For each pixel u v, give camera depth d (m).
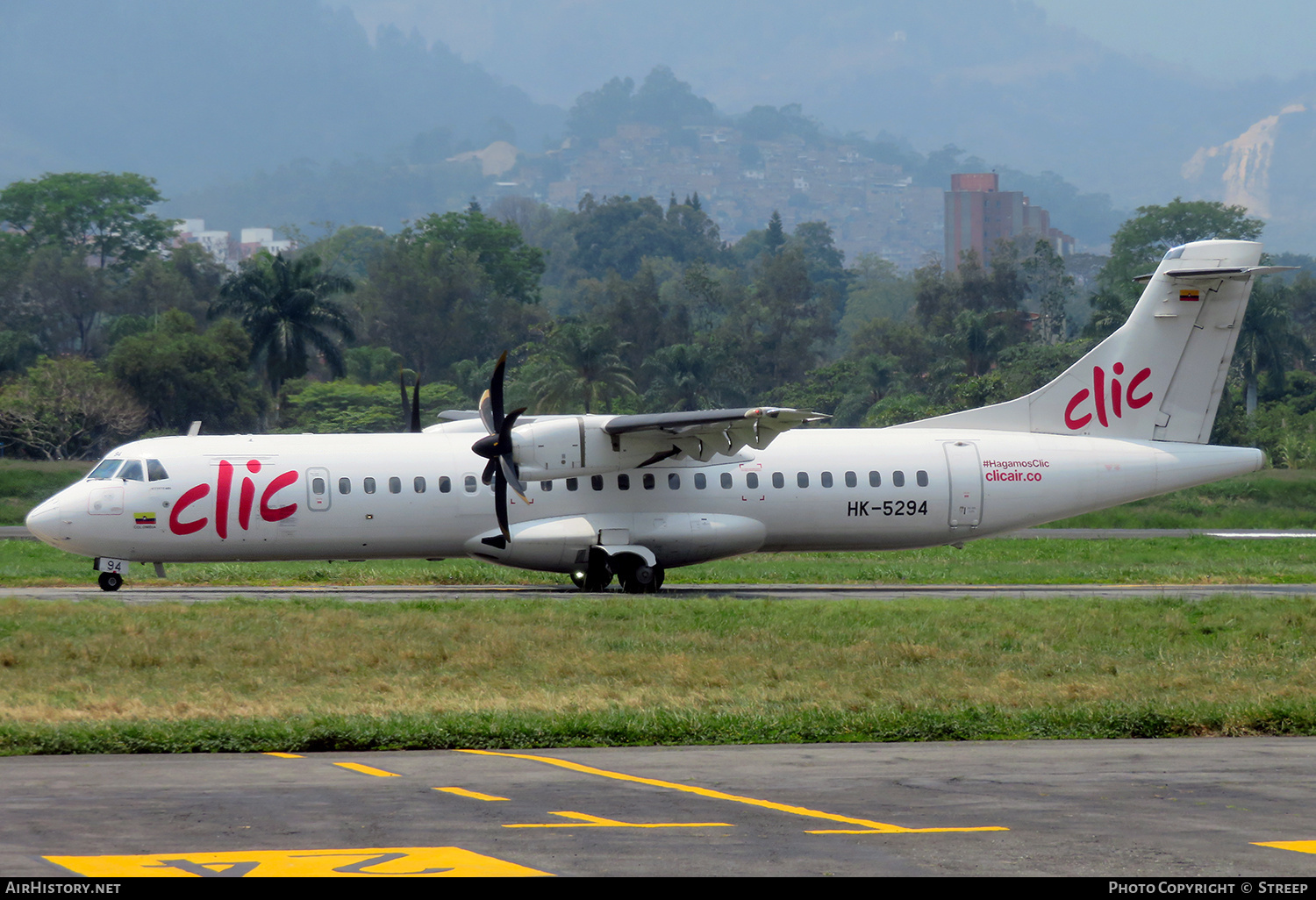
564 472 94.94
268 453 96.75
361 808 34.25
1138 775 39.34
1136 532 186.00
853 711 53.03
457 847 30.19
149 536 93.50
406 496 96.75
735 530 100.94
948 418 108.12
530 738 46.03
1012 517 105.19
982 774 39.69
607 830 31.88
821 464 102.94
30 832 31.38
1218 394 108.81
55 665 63.62
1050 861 29.34
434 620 76.94
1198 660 68.00
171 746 44.09
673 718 49.41
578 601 86.38
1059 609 84.62
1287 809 34.53
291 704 54.41
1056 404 108.12
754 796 35.94
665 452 96.62
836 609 83.69
